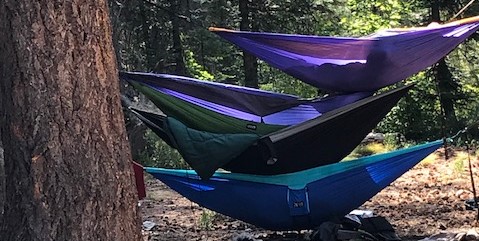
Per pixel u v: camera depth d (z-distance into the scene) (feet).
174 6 62.64
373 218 22.77
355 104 21.81
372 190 23.30
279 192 23.07
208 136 22.36
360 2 67.72
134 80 22.93
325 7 63.16
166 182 24.03
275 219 23.53
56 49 10.81
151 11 62.54
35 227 10.78
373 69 22.66
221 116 23.30
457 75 63.67
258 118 23.86
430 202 31.07
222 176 23.41
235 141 21.88
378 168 23.09
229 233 26.43
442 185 36.27
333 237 21.79
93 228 10.96
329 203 23.15
